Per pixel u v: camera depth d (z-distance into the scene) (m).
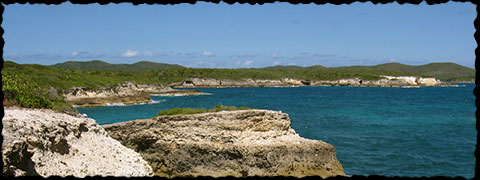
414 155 25.33
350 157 24.62
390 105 69.69
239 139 19.48
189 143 19.45
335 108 62.25
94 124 12.59
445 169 21.97
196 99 85.62
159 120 19.89
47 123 9.76
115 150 12.23
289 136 20.48
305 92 130.62
